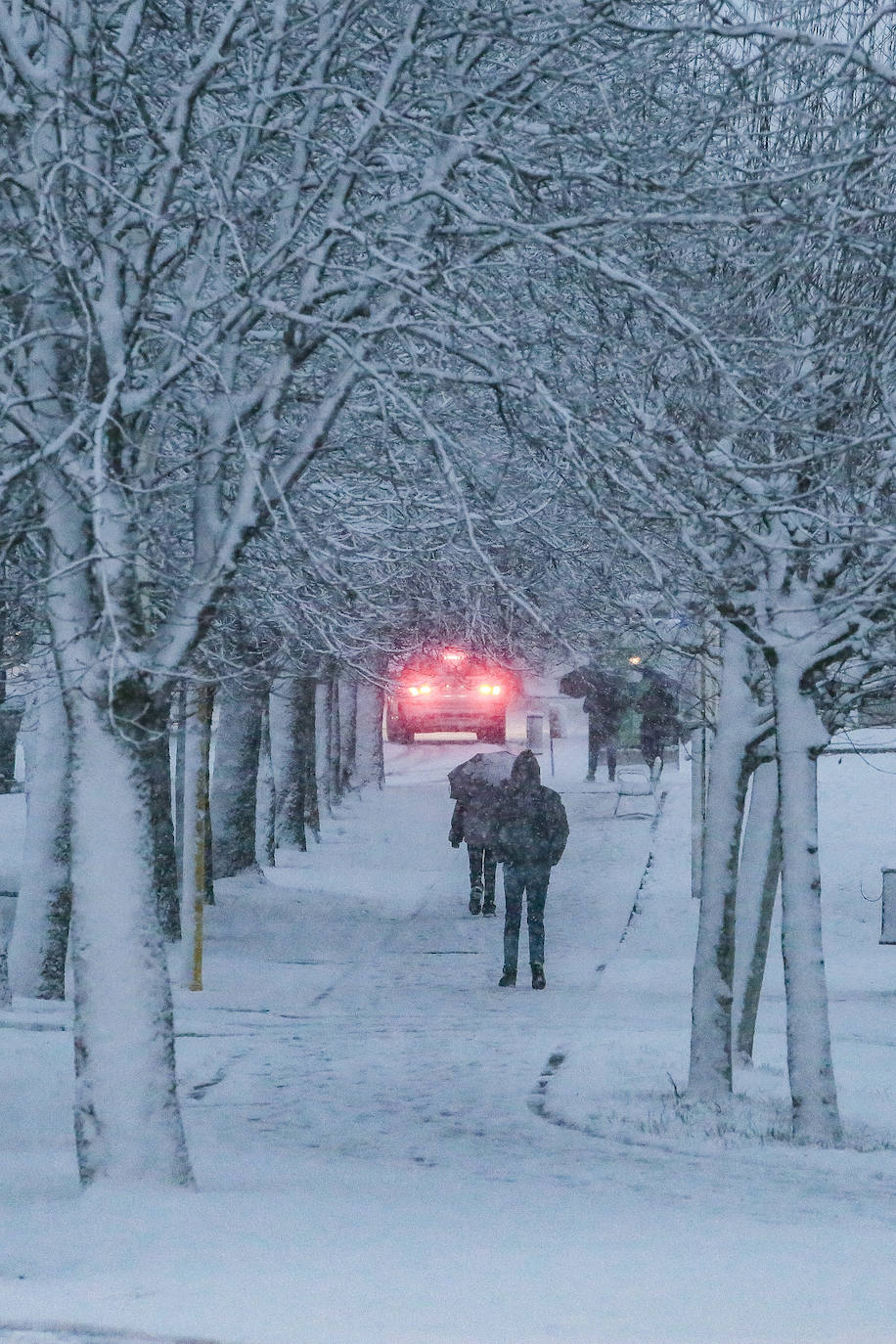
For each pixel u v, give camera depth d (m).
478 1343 16.28
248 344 31.16
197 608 26.91
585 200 28.80
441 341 26.50
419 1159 32.09
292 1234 22.23
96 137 27.94
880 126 25.70
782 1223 25.45
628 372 31.33
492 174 28.86
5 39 27.28
